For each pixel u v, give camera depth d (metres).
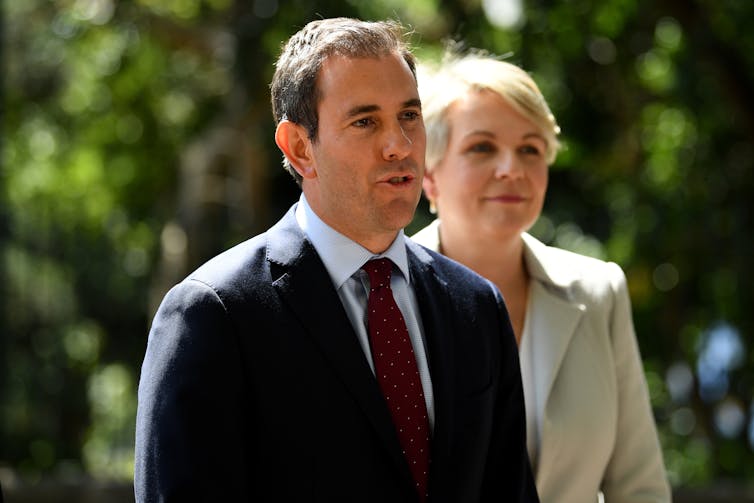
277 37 27.69
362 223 6.75
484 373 7.12
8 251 40.31
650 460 9.22
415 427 6.73
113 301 43.81
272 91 7.06
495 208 9.16
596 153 30.39
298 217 7.05
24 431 39.28
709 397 31.88
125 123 37.97
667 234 30.22
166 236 35.78
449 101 9.29
